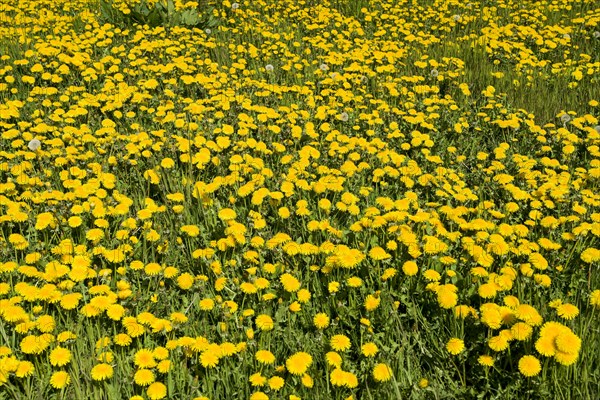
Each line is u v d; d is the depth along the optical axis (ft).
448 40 29.76
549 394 9.09
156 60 24.57
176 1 30.76
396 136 18.80
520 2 34.91
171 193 15.42
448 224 14.03
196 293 11.34
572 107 22.39
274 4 33.19
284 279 11.30
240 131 17.97
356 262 11.67
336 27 31.24
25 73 22.40
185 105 20.99
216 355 9.49
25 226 13.61
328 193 15.72
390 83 22.79
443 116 20.99
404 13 32.76
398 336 10.53
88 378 9.26
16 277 11.80
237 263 12.49
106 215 14.12
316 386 9.15
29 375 9.06
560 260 12.49
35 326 9.96
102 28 26.17
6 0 31.96
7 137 16.52
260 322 10.28
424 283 11.76
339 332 10.91
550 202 14.37
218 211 14.40
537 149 19.30
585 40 29.45
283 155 17.95
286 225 14.14
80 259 11.46
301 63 26.45
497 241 12.42
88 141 16.83
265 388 9.16
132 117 19.39
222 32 29.25
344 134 19.53
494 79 24.75
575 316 10.14
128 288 11.06
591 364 9.61
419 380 9.70
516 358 9.99
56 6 31.68
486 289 10.68
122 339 9.87
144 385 9.12
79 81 21.81
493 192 16.16
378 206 14.97
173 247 13.07
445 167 18.26
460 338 10.39
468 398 9.54
